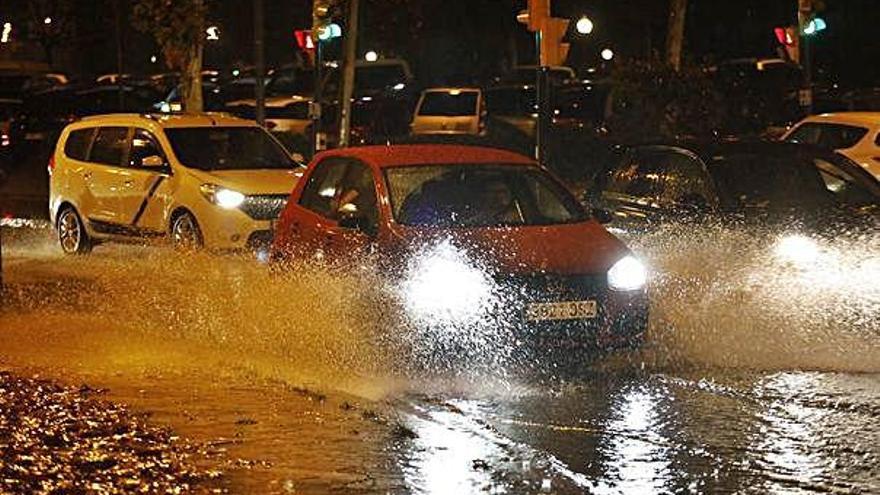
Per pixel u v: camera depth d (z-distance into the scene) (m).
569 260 24.84
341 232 27.27
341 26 67.31
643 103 63.72
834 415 21.38
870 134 49.75
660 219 31.41
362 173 28.14
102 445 19.38
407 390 23.28
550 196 27.83
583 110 78.00
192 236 40.47
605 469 18.48
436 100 84.00
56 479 17.72
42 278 37.81
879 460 18.88
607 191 34.53
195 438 19.86
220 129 42.94
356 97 90.31
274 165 42.59
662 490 17.56
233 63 122.62
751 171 31.41
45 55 139.12
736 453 19.27
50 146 82.62
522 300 24.36
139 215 42.06
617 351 24.97
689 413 21.59
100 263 41.25
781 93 67.75
